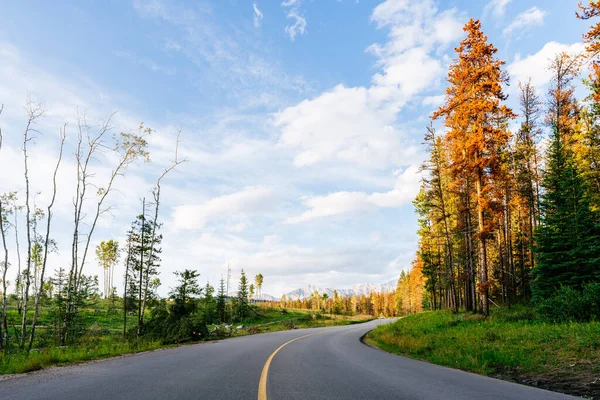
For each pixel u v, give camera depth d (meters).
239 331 36.44
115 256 86.88
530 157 30.38
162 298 28.62
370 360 11.91
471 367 10.21
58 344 23.00
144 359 11.20
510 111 23.34
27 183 21.77
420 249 48.38
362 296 166.75
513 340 13.42
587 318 14.42
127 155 27.34
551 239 22.53
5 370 8.73
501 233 35.50
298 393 5.64
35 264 28.95
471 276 29.33
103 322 49.22
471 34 25.47
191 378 7.07
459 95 25.42
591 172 26.16
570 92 27.56
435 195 33.28
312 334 31.69
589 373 7.92
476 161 23.73
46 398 5.07
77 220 25.28
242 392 5.63
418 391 5.98
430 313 37.31
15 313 45.84
